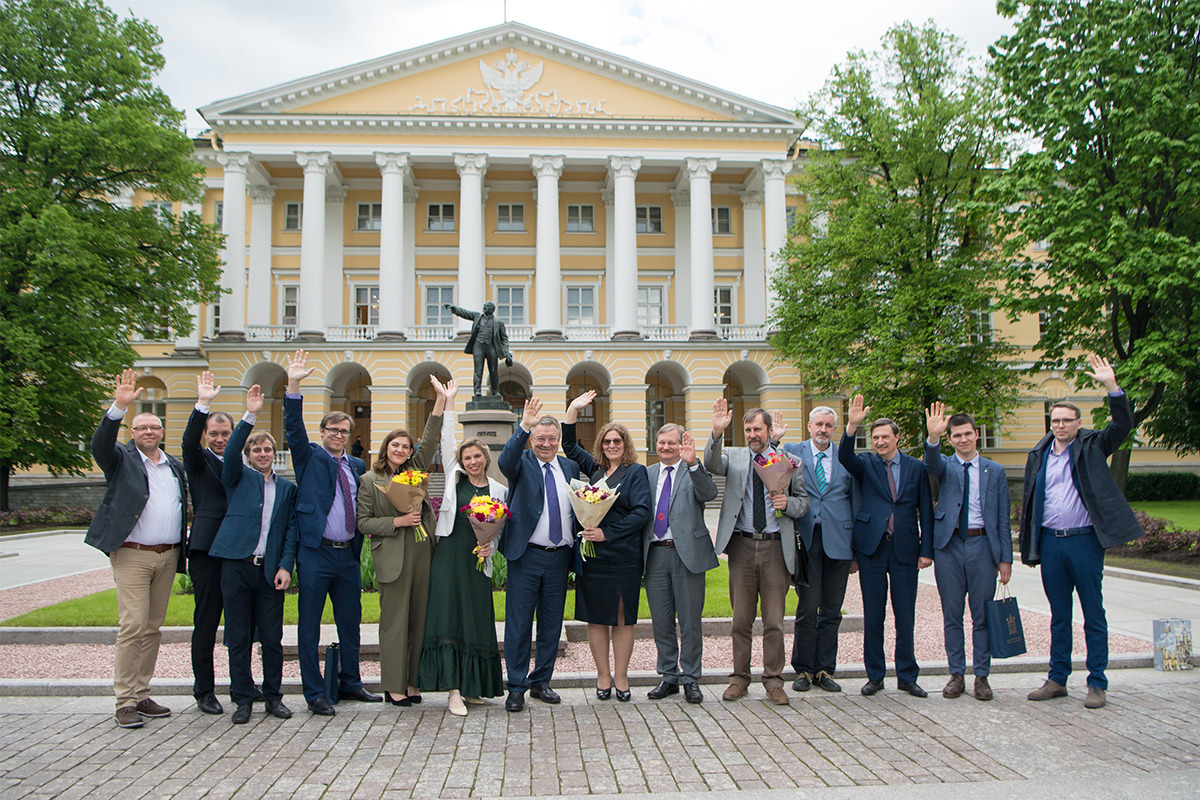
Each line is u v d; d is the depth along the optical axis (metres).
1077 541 6.81
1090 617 6.73
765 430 7.21
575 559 7.01
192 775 5.14
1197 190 16.75
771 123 36.81
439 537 6.79
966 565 7.06
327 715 6.45
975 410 25.06
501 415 16.56
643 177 40.00
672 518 7.02
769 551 6.90
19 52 24.42
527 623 6.75
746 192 40.03
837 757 5.42
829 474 7.36
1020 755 5.45
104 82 26.22
